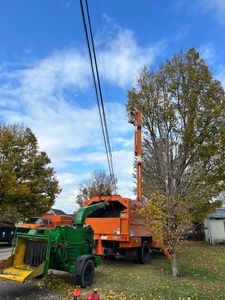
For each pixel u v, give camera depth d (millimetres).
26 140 27047
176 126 22359
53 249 8125
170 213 10367
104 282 9094
